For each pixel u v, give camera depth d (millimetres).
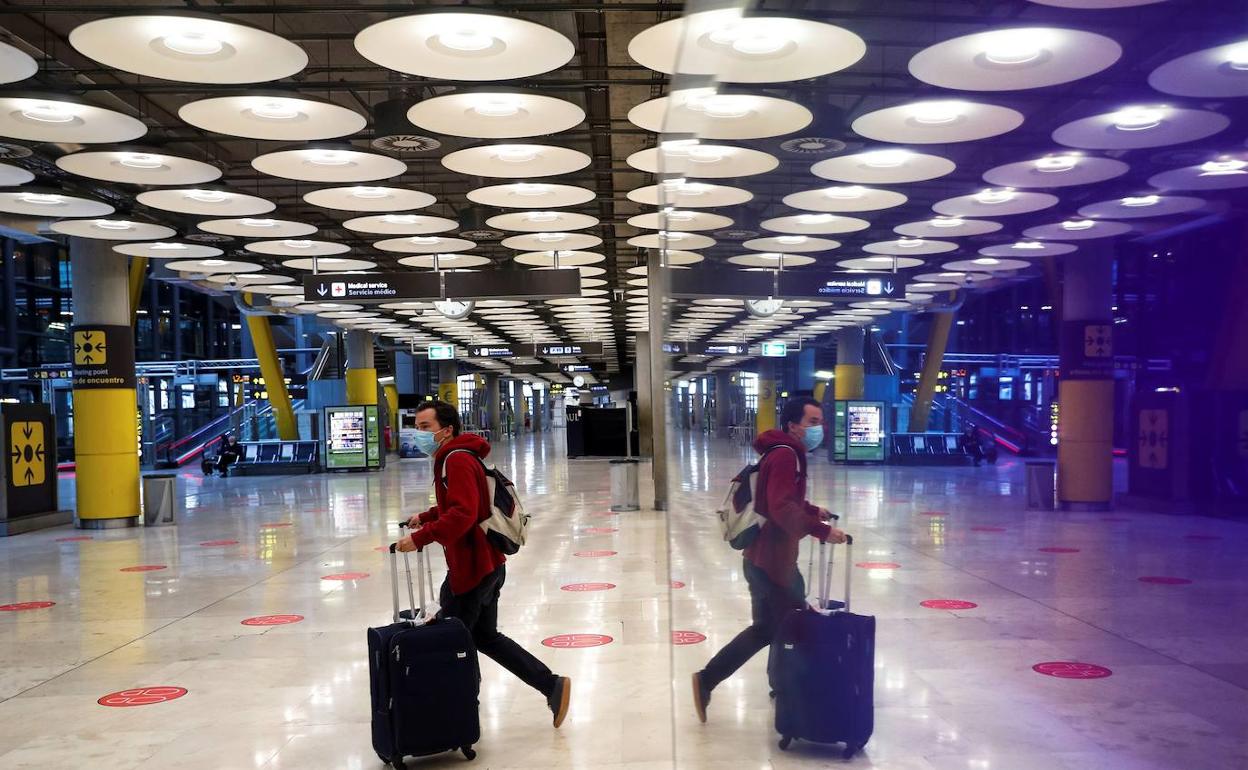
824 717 2668
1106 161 8836
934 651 5180
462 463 4723
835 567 9031
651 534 13172
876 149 9086
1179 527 9438
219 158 13766
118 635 7609
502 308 26297
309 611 8328
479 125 8477
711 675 2586
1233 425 4270
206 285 20422
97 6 7188
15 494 15578
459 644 4484
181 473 31938
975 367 39656
